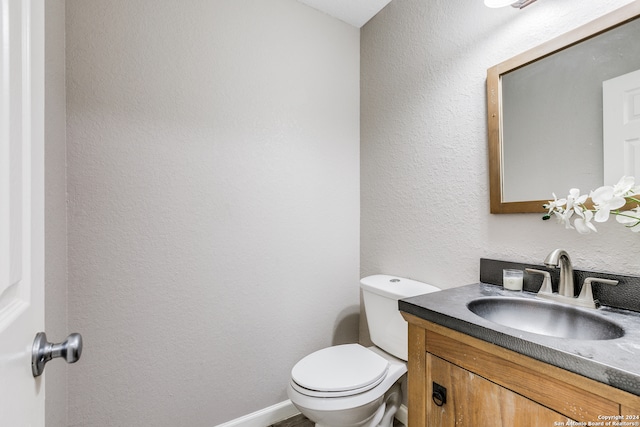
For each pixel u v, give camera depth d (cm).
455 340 82
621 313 84
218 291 148
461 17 135
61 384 109
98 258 122
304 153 174
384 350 149
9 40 41
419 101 155
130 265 128
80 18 119
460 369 81
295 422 162
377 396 118
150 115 132
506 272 112
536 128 108
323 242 181
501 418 71
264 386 160
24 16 46
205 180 145
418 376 93
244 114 155
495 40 122
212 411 146
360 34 197
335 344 186
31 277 48
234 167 152
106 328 123
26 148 47
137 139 129
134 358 129
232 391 151
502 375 71
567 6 101
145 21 132
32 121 49
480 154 127
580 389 58
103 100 123
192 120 142
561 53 102
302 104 174
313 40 178
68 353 51
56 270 104
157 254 133
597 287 92
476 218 128
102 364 122
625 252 89
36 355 48
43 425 51
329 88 185
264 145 161
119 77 126
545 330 94
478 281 127
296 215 171
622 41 89
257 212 159
